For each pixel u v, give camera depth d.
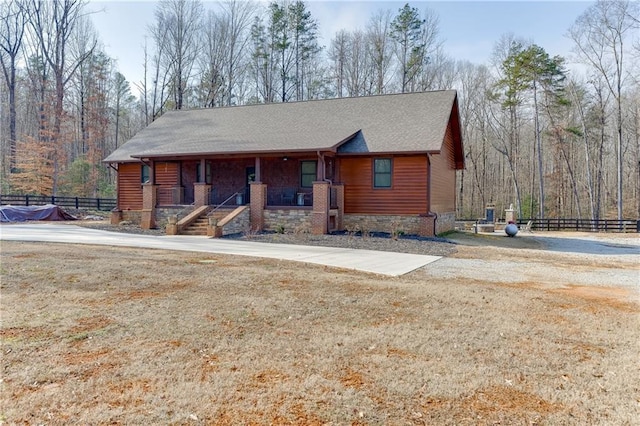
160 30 37.22
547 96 34.44
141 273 7.91
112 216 21.70
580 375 3.89
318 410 3.16
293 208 17.05
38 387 3.42
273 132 19.14
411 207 17.16
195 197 18.31
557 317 5.75
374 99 20.77
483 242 16.61
